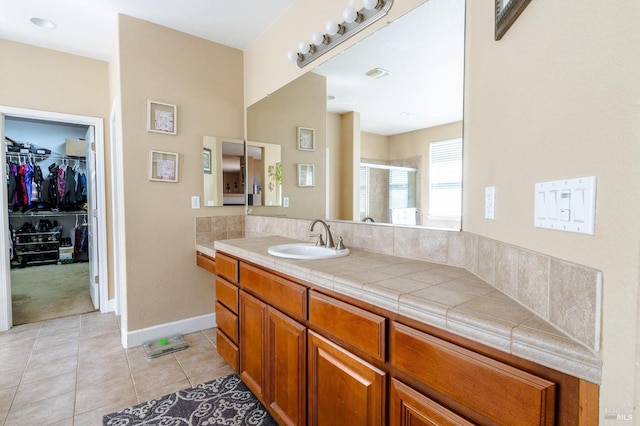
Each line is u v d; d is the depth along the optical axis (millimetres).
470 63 1225
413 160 1495
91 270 3549
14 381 1986
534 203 771
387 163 1623
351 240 1875
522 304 830
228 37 2725
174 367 2168
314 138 2113
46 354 2338
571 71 633
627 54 501
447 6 1330
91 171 3309
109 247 3270
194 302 2746
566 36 649
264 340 1610
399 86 1544
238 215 2971
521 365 677
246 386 1948
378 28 1625
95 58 3111
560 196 663
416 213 1502
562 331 651
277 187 2533
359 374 1079
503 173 954
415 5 1445
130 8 2287
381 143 1663
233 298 1927
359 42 1739
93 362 2225
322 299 1227
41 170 5438
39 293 3879
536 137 765
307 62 2096
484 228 1110
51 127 5590
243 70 2979
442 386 815
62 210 5695
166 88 2557
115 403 1778
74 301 3582
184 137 2652
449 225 1366
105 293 3252
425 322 864
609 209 531
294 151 2316
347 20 1670
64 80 2973
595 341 559
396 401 949
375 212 1720
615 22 524
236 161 2934
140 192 2463
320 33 1881
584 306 585
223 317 2062
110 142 3207
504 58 941
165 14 2371
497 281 991
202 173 2750
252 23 2506
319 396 1267
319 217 2111
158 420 1642
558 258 675
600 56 557
